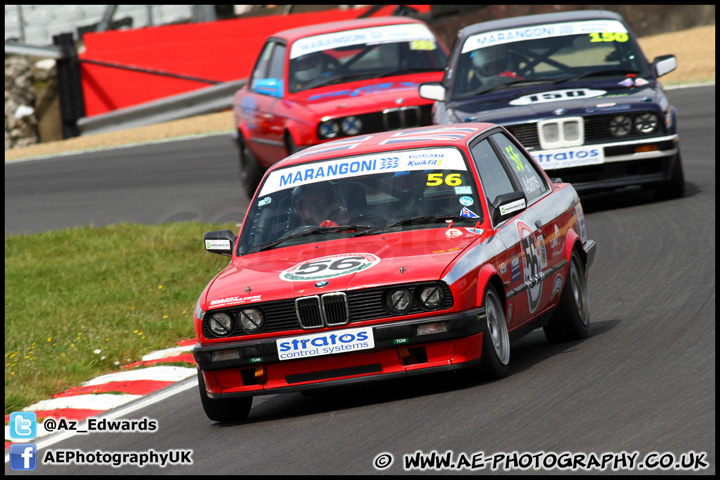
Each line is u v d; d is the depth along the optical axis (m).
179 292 41.28
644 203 47.62
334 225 26.33
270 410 25.89
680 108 73.94
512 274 25.73
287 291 23.73
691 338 26.61
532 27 49.72
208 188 65.69
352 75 53.72
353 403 24.81
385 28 56.09
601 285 35.34
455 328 23.25
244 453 21.64
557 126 44.69
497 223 26.00
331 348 23.44
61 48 107.75
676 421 19.98
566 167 44.78
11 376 30.80
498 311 25.03
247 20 112.94
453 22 107.62
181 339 34.97
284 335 23.72
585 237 31.80
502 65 48.38
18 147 113.38
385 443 20.70
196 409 26.48
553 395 22.75
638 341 27.20
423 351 23.50
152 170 75.94
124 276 44.72
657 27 109.00
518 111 45.06
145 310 38.88
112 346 33.38
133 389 29.23
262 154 55.59
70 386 30.27
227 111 105.25
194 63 112.88
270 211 27.42
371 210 26.42
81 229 55.84
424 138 28.02
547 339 29.83
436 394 24.20
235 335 24.00
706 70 85.88
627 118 45.03
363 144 28.50
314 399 26.33
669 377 23.19
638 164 45.47
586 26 49.56
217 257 46.88
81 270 46.59
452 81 48.41
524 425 20.80
